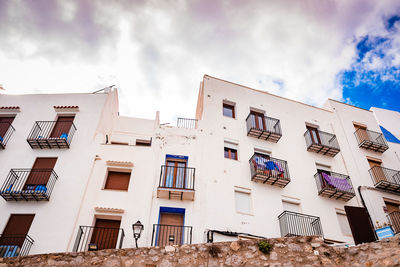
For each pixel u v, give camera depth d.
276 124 18.12
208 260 8.78
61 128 16.12
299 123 19.78
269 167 15.53
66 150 15.06
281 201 15.23
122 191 13.86
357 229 12.20
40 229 12.32
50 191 13.41
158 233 12.86
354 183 17.73
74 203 13.18
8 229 12.47
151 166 14.80
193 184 13.88
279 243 9.20
